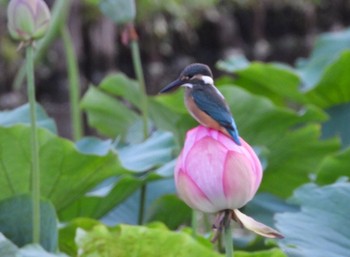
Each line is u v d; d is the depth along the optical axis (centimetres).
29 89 834
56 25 927
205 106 827
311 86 1050
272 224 897
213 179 811
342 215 843
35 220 835
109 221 884
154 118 912
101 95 944
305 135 911
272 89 1030
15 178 855
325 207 845
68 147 852
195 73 832
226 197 812
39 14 832
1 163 852
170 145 877
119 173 859
